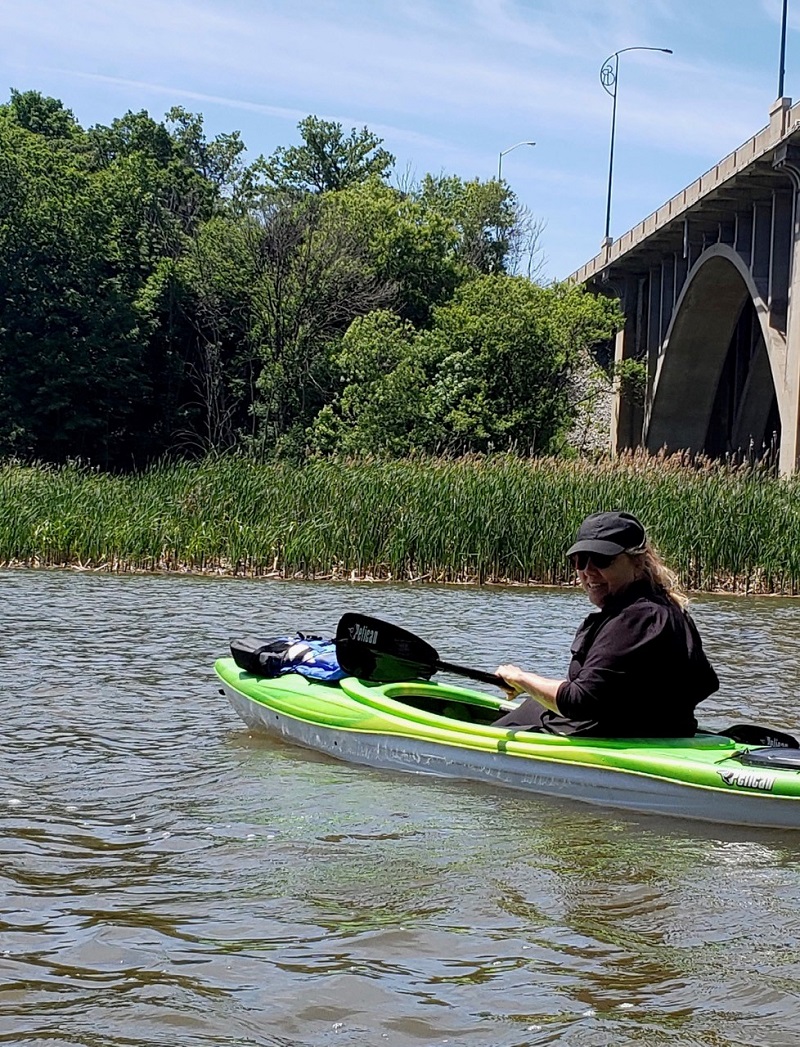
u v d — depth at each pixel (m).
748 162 28.58
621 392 41.34
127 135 51.97
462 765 5.91
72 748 6.28
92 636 10.24
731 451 39.31
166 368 45.66
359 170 55.72
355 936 3.89
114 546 17.78
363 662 6.70
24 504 18.23
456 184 54.25
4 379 41.62
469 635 11.19
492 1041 3.21
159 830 4.97
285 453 39.25
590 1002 3.44
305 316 42.88
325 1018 3.32
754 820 5.22
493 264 52.78
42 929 3.90
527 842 4.96
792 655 10.59
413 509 17.91
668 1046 3.19
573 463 20.55
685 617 5.66
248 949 3.77
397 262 45.03
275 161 55.69
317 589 15.69
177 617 11.80
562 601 15.02
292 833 4.99
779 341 29.05
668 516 18.00
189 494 18.67
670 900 4.30
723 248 31.66
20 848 4.68
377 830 5.07
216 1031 3.24
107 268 45.47
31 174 42.88
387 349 37.66
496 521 17.69
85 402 43.16
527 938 3.91
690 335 36.91
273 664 6.91
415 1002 3.43
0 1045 3.14
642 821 5.31
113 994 3.45
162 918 4.02
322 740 6.37
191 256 45.12
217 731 6.80
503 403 36.16
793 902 4.31
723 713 7.66
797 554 17.62
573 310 37.66
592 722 5.70
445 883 4.42
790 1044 3.21
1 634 10.20
